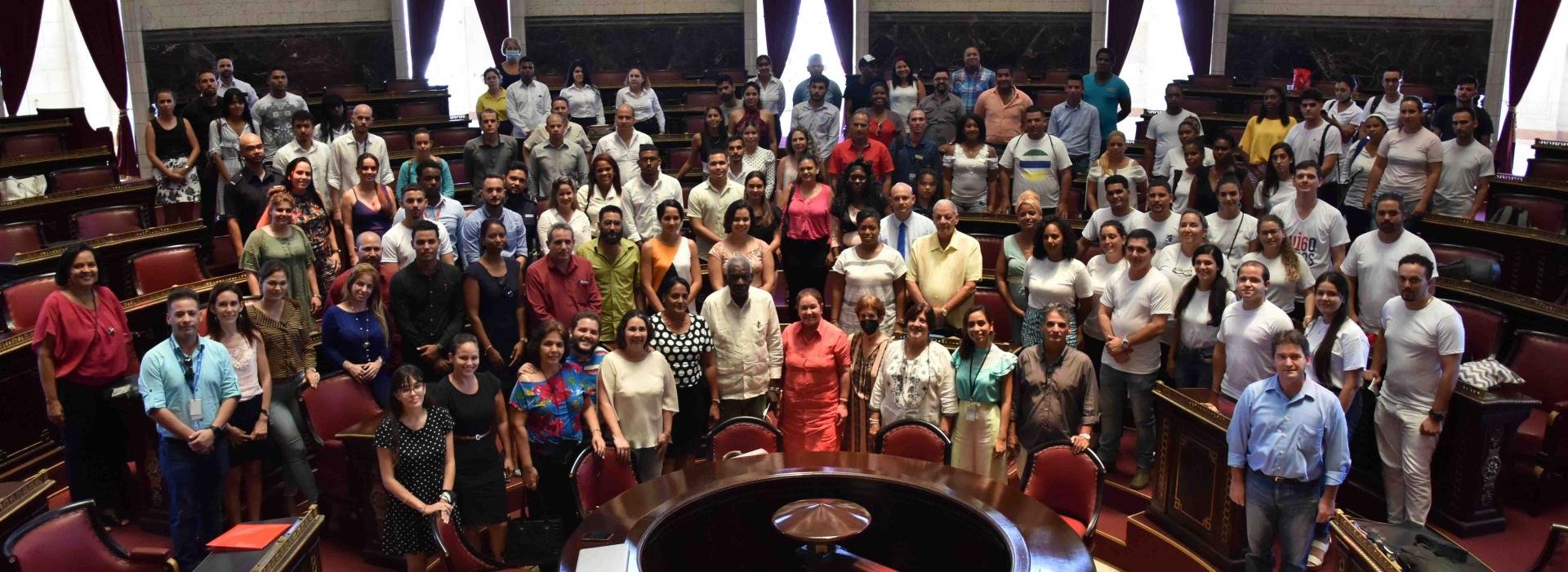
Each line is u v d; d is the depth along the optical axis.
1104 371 6.84
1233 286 7.05
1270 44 16.45
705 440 6.35
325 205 8.62
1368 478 6.50
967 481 5.46
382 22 16.72
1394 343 5.96
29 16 15.73
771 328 6.80
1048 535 4.89
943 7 16.88
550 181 9.23
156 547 6.22
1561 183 9.63
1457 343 5.73
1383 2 16.00
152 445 6.35
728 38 17.14
